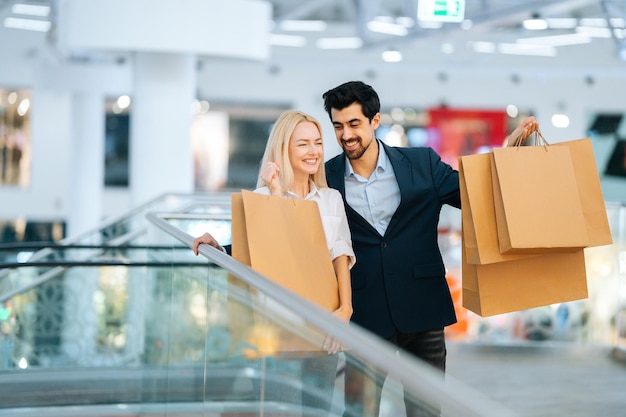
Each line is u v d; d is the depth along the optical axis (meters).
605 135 22.14
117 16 9.95
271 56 21.14
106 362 8.11
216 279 3.57
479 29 13.46
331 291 3.39
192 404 4.34
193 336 4.32
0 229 21.44
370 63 20.70
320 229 3.42
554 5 11.71
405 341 3.86
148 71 12.09
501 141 21.86
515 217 3.43
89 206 19.42
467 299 3.71
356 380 2.03
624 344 7.92
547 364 7.52
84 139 19.36
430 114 21.80
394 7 20.62
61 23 10.30
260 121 22.09
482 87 21.83
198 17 10.09
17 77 20.52
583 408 5.83
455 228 8.31
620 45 14.36
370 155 3.77
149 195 12.11
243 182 22.11
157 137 12.08
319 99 21.53
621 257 7.93
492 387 6.55
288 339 2.50
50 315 8.05
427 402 1.62
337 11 21.11
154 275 6.57
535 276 3.61
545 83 21.92
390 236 3.77
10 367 8.00
